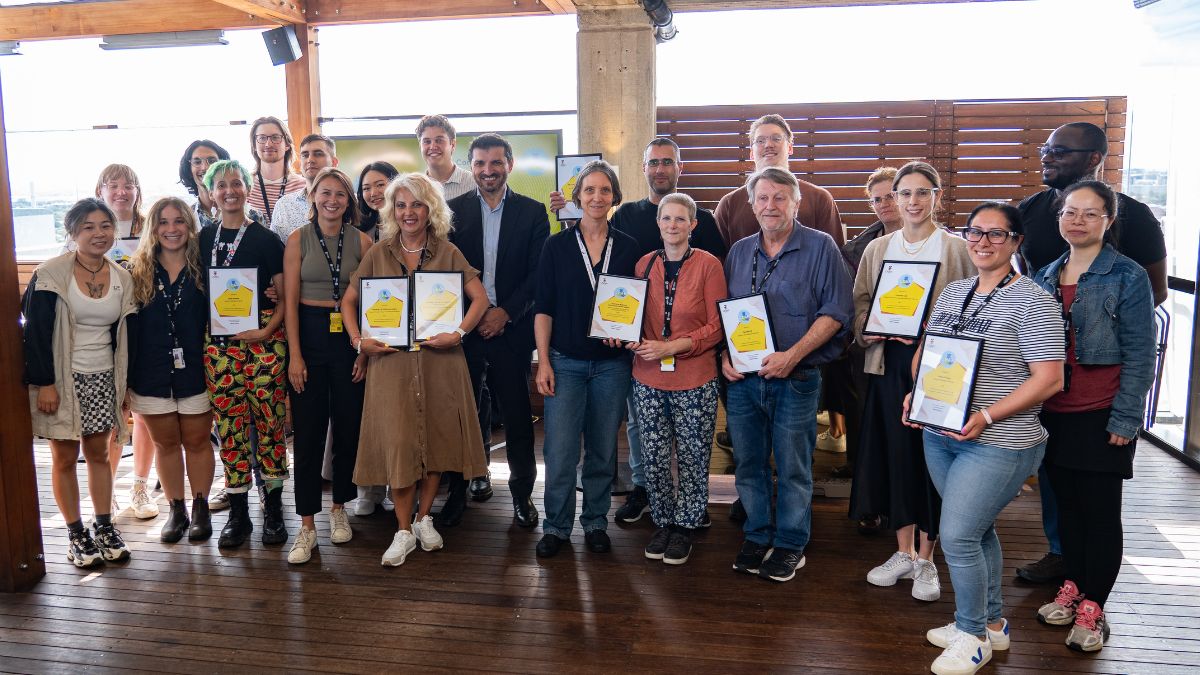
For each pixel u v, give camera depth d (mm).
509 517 4023
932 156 6438
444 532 3830
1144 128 5512
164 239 3496
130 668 2729
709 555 3537
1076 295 2734
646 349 3232
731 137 6547
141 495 4137
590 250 3393
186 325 3588
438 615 3043
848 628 2922
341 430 3652
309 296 3523
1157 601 3111
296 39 6227
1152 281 3115
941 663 2594
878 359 3119
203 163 4254
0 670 2721
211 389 3611
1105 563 2721
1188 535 3760
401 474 3393
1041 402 2416
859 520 3746
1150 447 5180
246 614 3072
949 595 3172
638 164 6109
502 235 3768
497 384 3793
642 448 3453
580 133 6152
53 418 3348
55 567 3504
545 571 3398
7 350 3227
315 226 3545
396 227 3455
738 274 3264
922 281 3010
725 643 2828
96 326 3439
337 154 6539
